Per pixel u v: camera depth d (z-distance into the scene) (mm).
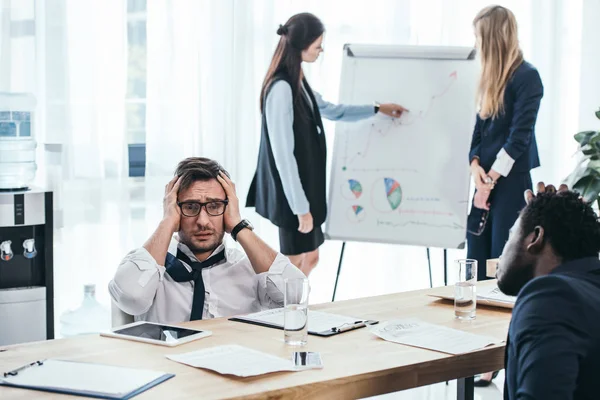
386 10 4703
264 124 4062
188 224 2518
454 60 4074
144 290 2412
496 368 2027
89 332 3969
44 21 3926
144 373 1762
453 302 2549
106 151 4121
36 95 3936
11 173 3830
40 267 3410
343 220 4137
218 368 1802
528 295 1647
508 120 4031
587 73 5129
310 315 2344
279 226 4090
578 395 1595
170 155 4227
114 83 4094
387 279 4863
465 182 4039
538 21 5020
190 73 4242
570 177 4078
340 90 4164
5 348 2002
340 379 1764
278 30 4008
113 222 4164
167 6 4152
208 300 2525
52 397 1621
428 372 1907
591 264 1763
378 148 4113
